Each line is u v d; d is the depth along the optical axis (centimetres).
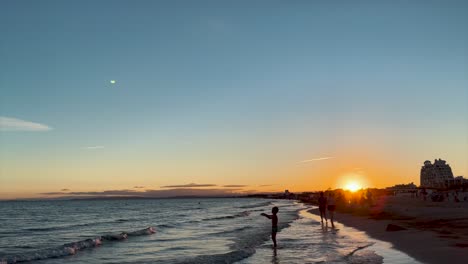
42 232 4194
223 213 7850
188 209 11100
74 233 4022
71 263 1922
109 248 2475
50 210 11794
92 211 10494
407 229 2577
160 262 1862
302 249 2022
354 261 1580
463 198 7700
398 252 1725
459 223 2864
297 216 5344
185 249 2348
